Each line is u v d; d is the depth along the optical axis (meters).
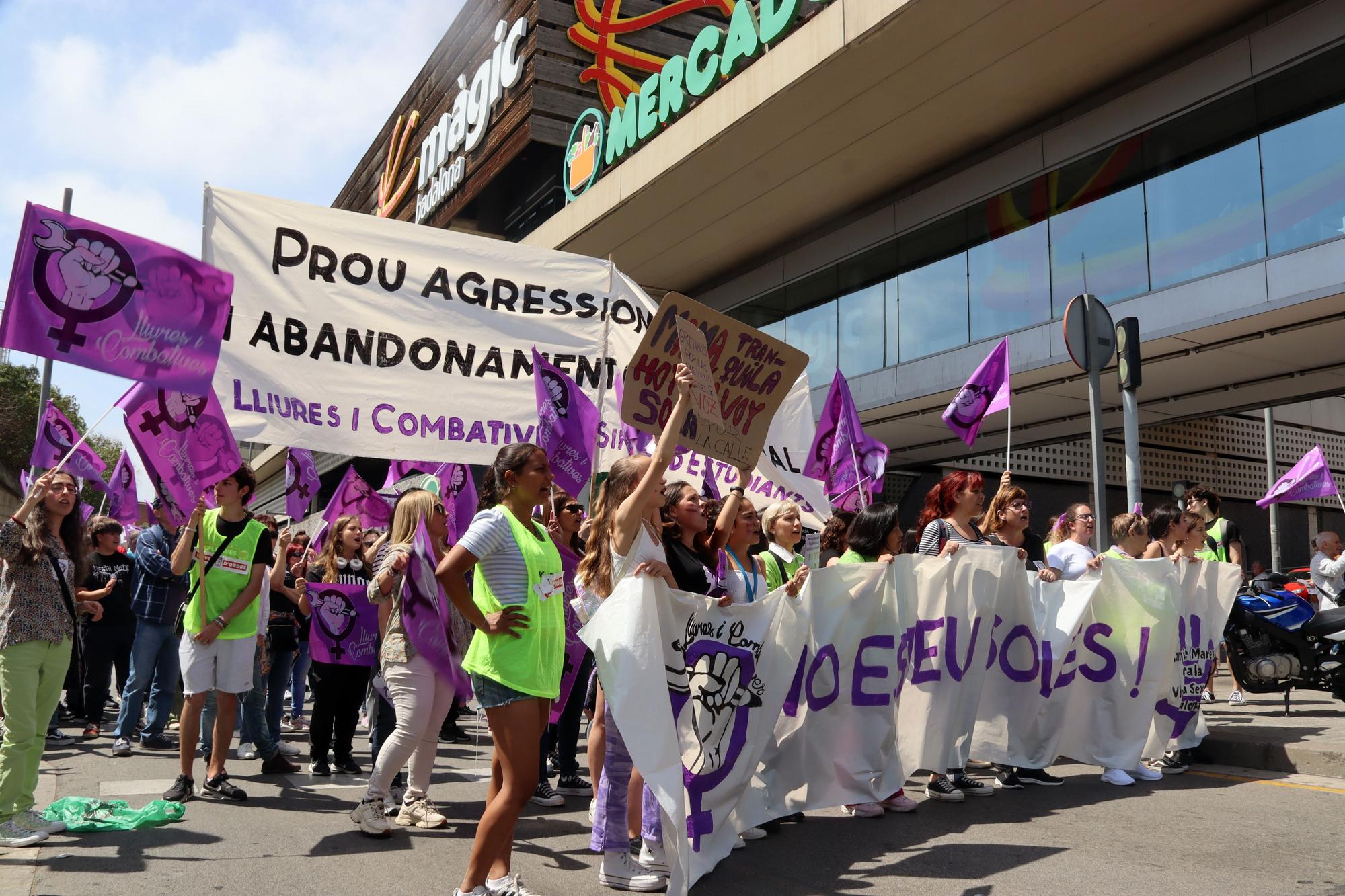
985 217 15.78
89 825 4.93
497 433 6.94
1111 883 4.17
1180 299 12.59
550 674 3.90
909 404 16.62
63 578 4.90
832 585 5.33
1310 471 11.10
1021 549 6.23
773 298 20.34
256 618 6.00
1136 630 6.53
